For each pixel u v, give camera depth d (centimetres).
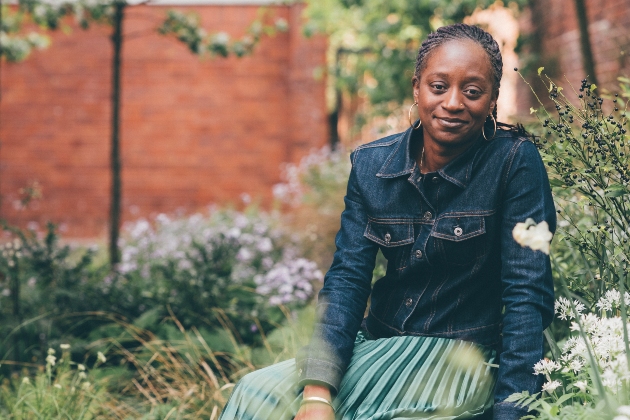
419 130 209
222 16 1137
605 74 578
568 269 259
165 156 1170
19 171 1165
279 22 685
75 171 1168
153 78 1166
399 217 204
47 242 466
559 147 225
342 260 210
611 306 204
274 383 191
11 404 324
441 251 198
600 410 166
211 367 372
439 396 182
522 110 735
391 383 187
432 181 199
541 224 160
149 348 365
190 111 1170
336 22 874
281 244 623
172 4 1134
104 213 1166
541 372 180
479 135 199
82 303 437
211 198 1166
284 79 1168
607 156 229
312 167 847
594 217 259
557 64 674
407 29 805
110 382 359
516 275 188
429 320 201
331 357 189
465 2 733
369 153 214
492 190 194
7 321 411
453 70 191
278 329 388
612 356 182
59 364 368
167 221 588
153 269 501
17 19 699
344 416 182
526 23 798
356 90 938
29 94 1165
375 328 212
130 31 1152
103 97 1168
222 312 402
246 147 1173
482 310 200
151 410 325
